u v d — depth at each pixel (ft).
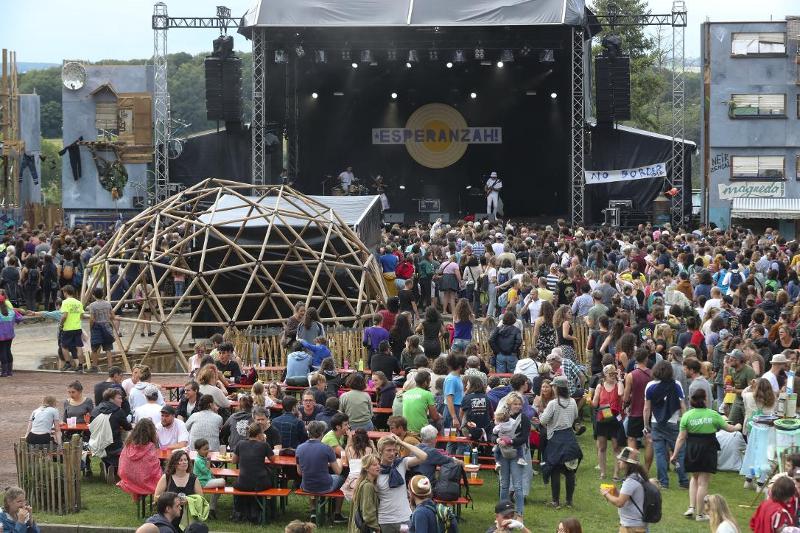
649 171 168.66
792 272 92.38
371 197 118.11
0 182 177.58
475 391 55.67
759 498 55.67
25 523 41.39
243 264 90.68
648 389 56.03
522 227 136.26
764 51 170.09
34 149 190.29
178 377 83.82
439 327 71.87
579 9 158.61
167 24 171.01
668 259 99.40
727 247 104.27
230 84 172.76
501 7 158.51
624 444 58.54
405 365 67.15
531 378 62.39
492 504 54.75
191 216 98.63
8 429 68.23
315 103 188.55
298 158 189.37
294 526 36.60
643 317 71.15
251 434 51.47
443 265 102.94
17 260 114.62
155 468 51.60
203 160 176.55
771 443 56.18
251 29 165.89
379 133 189.26
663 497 55.42
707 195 173.58
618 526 51.42
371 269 95.04
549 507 54.34
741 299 83.15
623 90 171.22
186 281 107.55
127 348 87.81
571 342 71.87
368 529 44.11
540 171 188.75
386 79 186.39
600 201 176.45
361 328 83.46
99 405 58.08
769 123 170.71
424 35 166.71
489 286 99.91
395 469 44.27
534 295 81.15
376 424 62.54
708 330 72.43
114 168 179.22
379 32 166.20
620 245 115.34
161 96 171.63
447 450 57.06
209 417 54.75
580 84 164.66
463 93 188.44
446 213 189.67
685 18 168.14
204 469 51.06
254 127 162.81
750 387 59.36
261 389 57.26
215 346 73.61
